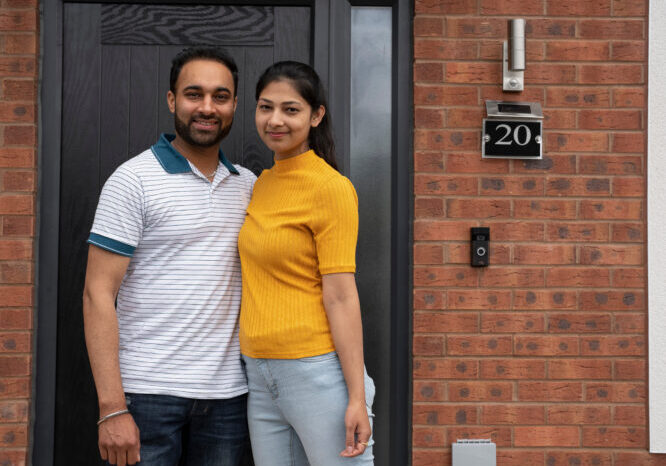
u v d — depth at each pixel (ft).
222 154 6.45
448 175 7.96
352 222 5.49
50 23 8.00
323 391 5.57
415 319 7.87
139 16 8.23
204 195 5.92
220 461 6.03
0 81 7.74
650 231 7.98
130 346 5.74
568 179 8.02
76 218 8.14
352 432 5.42
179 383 5.70
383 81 8.45
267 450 5.98
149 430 5.67
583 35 8.08
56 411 8.07
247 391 6.12
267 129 5.70
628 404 7.92
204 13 8.30
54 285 7.93
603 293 7.98
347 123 8.36
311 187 5.58
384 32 8.45
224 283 5.91
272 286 5.69
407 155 8.19
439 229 7.91
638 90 8.07
